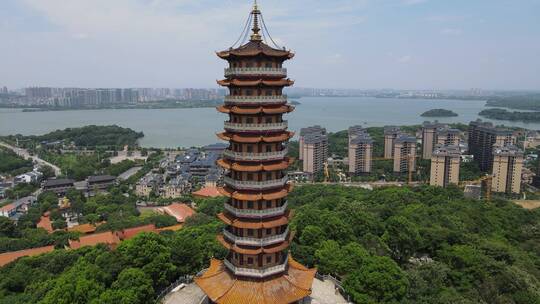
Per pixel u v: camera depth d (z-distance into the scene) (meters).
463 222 170.50
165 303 103.88
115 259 113.88
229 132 94.12
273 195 92.69
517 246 159.88
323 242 126.69
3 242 173.25
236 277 96.56
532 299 107.25
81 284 100.38
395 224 141.50
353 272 108.62
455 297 103.38
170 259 116.50
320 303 104.19
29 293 118.06
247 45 92.50
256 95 90.50
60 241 173.12
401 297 103.12
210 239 131.00
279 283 95.44
